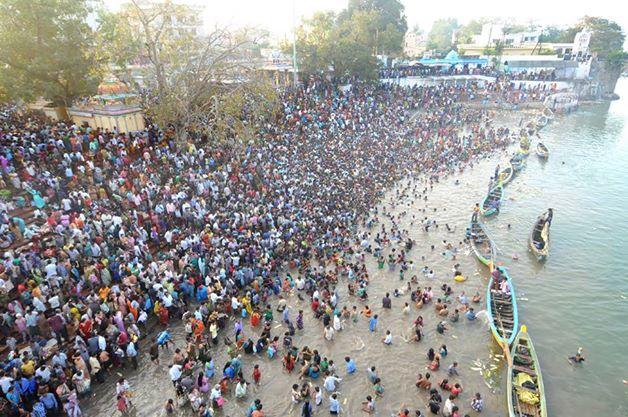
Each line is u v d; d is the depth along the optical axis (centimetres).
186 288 2361
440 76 8812
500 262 3219
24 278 2067
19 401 1602
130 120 3853
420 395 1989
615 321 2608
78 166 2944
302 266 2812
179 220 2884
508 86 8644
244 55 4150
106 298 2108
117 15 3631
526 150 5809
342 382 2047
